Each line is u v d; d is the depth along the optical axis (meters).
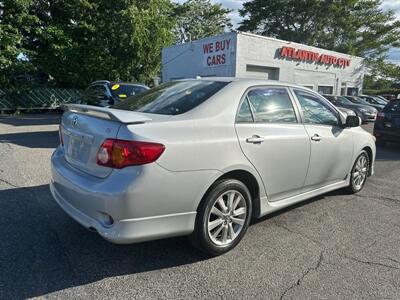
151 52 21.34
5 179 5.36
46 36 18.67
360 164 5.34
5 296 2.58
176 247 3.43
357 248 3.56
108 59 20.44
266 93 3.77
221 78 3.81
